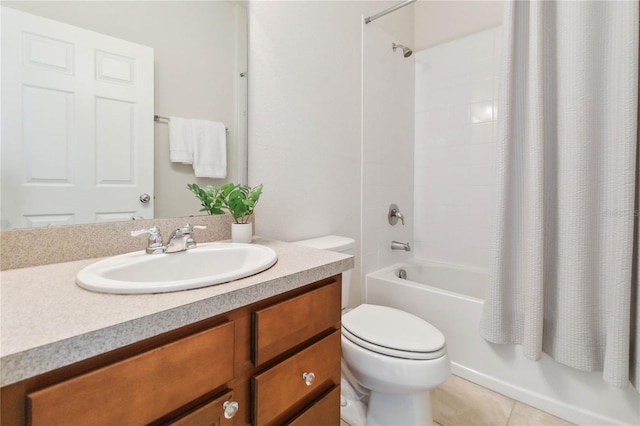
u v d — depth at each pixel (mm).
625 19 1097
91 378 442
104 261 769
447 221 2266
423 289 1693
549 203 1293
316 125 1568
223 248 944
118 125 917
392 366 1052
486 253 2084
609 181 1138
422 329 1200
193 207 1103
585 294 1170
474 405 1366
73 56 827
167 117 1030
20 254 757
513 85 1382
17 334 420
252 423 663
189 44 1077
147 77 976
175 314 518
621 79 1102
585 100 1161
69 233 831
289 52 1417
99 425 450
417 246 2438
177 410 540
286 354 738
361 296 1922
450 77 2209
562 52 1223
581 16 1172
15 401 398
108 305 523
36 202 781
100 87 878
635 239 1111
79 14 833
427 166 2359
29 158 767
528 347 1264
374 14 1950
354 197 1838
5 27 723
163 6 1007
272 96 1354
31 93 764
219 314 590
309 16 1510
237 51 1222
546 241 1297
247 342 652
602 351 1171
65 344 412
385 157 2092
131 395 480
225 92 1189
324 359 824
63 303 531
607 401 1198
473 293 2061
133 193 954
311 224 1558
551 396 1312
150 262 807
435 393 1449
